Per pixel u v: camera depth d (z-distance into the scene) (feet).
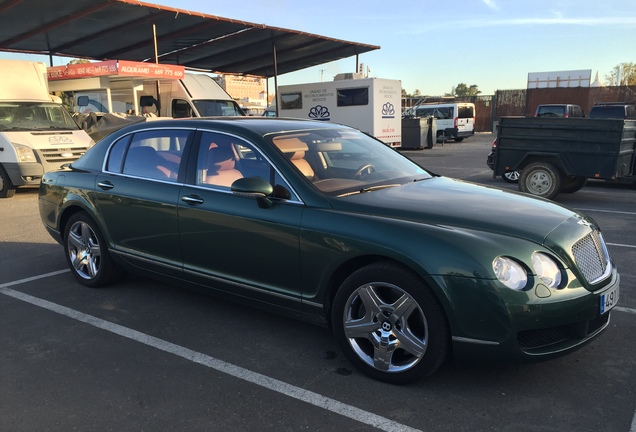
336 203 11.41
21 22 49.93
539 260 9.68
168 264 14.24
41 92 40.93
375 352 10.67
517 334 9.43
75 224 16.81
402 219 10.66
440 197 11.93
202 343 12.73
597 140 29.43
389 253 10.18
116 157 15.83
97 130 45.91
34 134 36.94
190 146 13.94
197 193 13.32
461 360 9.98
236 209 12.46
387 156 14.97
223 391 10.53
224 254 12.84
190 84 54.13
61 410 9.89
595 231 11.48
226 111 56.18
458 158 64.69
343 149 14.02
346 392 10.42
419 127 75.72
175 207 13.64
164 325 13.83
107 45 62.59
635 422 9.26
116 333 13.35
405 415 9.58
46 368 11.54
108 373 11.30
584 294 9.87
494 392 10.29
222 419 9.56
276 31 57.11
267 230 11.91
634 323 13.47
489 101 122.62
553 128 30.73
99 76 50.03
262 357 11.97
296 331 13.38
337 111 66.23
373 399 10.14
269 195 11.98
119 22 51.80
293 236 11.50
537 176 31.94
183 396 10.36
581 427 9.13
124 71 46.98
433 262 9.71
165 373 11.28
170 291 16.48
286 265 11.76
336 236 10.88
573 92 110.22
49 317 14.44
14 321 14.19
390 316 10.43
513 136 32.30
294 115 70.23
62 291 16.57
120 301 15.61
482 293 9.39
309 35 59.82
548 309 9.44
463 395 10.20
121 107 55.57
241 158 12.92
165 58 71.72
